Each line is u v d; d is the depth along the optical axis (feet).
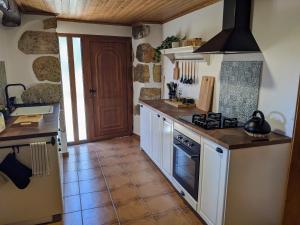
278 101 6.66
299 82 5.93
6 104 9.86
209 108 9.75
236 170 5.97
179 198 8.74
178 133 8.38
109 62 14.48
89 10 10.71
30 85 11.32
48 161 7.04
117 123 15.56
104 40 14.05
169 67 13.35
